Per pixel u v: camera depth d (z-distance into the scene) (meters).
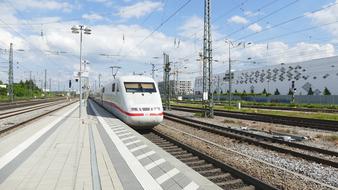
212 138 16.42
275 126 22.03
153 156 9.63
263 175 9.06
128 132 15.12
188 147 12.84
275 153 12.38
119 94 21.19
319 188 7.86
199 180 7.16
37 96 116.00
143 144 11.73
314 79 76.62
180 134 18.16
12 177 7.20
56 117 24.36
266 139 15.75
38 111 34.69
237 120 26.98
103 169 7.95
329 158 11.61
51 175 7.36
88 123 19.05
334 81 70.75
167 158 9.36
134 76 21.69
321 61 75.06
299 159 11.29
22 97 101.25
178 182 6.98
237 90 111.06
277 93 89.81
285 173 9.23
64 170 7.84
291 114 32.62
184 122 23.47
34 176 7.28
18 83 126.00
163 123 24.75
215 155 11.97
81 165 8.35
